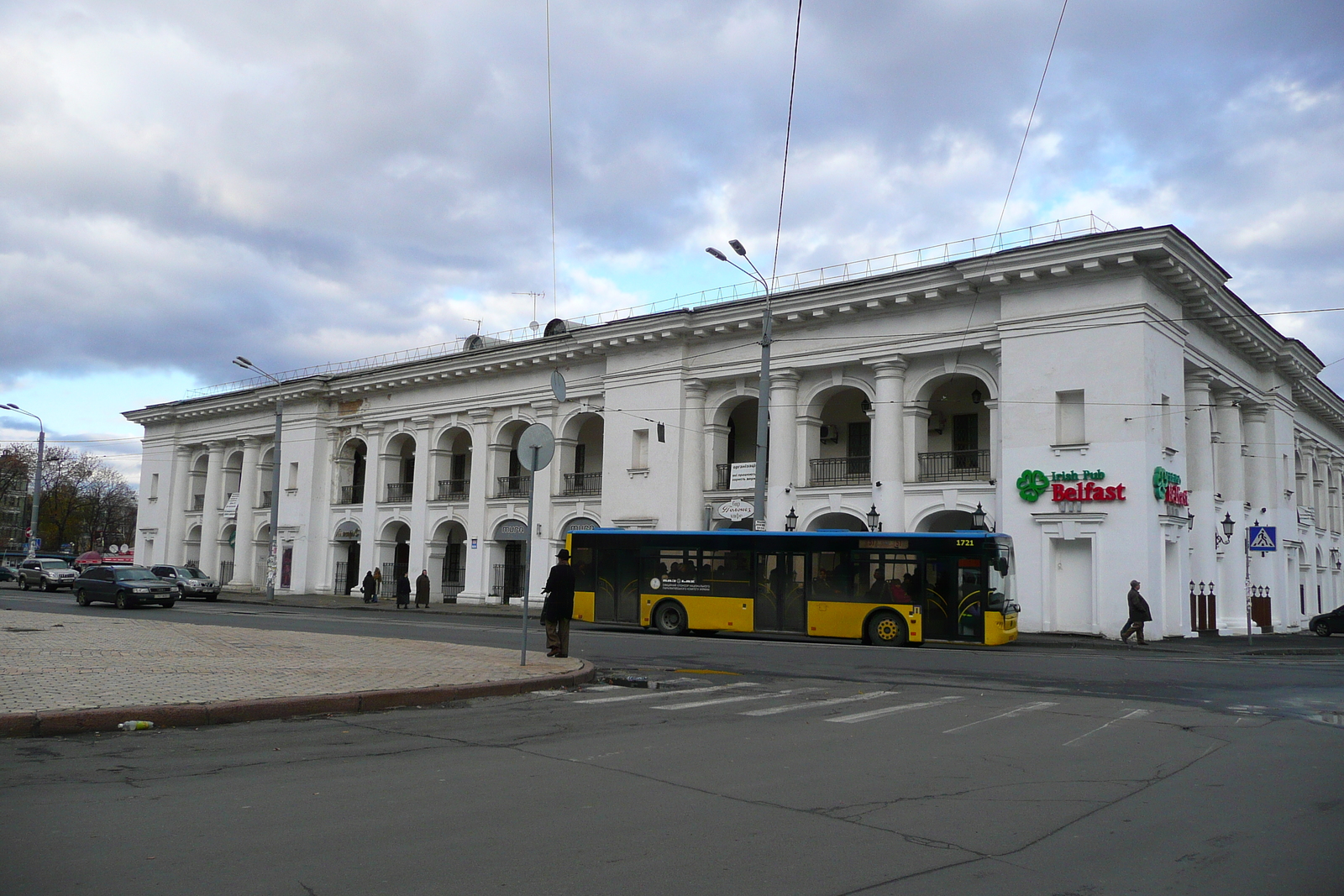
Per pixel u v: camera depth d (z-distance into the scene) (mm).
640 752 8836
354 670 13531
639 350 36750
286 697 10656
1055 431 26969
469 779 7422
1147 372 26000
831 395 33156
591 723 10578
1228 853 5879
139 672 12312
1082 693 14398
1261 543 29766
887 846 5871
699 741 9477
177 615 29297
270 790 6883
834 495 31547
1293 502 39094
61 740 8695
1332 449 48531
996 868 5496
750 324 33281
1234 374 34688
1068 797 7324
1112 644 24406
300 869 5090
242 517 53188
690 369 35469
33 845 5398
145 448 61188
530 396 41469
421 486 45250
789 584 24969
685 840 5879
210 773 7449
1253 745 9844
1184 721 11516
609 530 27500
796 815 6566
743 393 34500
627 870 5250
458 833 5875
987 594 23281
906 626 23641
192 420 58375
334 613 35688
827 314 31672
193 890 4719
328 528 49406
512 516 41438
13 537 106812
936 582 23688
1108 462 26062
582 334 38125
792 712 11836
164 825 5855
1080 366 26750
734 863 5430
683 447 35094
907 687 14922
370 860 5285
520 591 41469
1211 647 24859
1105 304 26531
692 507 34844
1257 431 37562
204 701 10156
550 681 13688
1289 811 6949
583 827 6094
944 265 28766
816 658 19578
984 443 32094
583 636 24625
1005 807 6965
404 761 8117
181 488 59125
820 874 5289
